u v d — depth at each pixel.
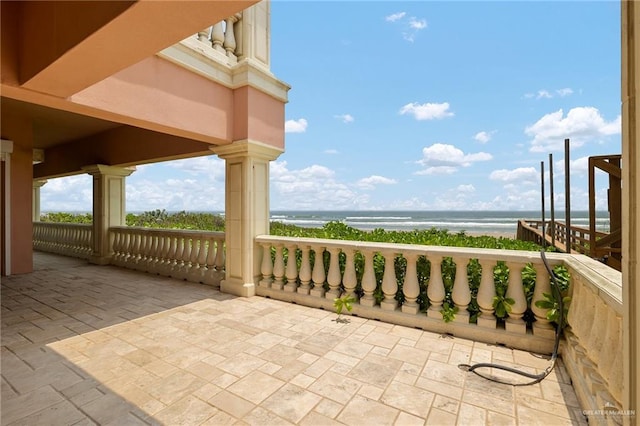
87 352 3.04
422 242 4.64
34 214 11.95
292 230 6.43
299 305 4.61
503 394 2.34
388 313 3.88
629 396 1.12
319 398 2.30
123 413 2.12
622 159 1.15
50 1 2.49
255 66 4.92
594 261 2.66
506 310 3.20
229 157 5.28
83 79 2.75
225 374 2.63
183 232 6.46
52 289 5.58
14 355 2.97
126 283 6.05
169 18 1.94
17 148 6.84
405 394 2.35
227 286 5.33
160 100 4.03
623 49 1.13
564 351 2.79
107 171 8.00
